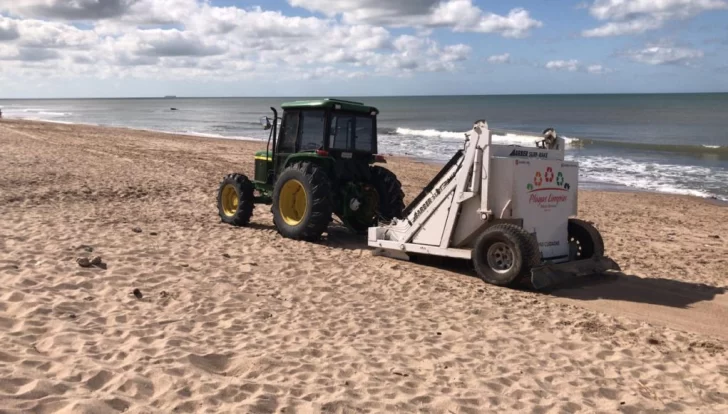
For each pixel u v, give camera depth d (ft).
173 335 15.24
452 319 18.99
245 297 19.70
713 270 27.84
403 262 26.48
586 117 241.76
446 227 24.93
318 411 11.48
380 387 13.10
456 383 13.78
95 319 15.99
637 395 13.97
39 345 13.53
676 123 192.54
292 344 15.58
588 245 24.98
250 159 71.82
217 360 13.96
